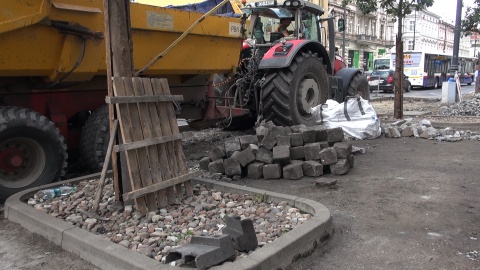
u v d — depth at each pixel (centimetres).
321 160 571
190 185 465
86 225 385
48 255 350
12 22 440
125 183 422
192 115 740
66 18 485
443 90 1634
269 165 557
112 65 421
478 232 382
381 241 366
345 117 837
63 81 518
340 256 341
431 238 371
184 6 750
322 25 998
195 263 289
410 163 632
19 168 482
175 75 668
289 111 777
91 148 545
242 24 721
